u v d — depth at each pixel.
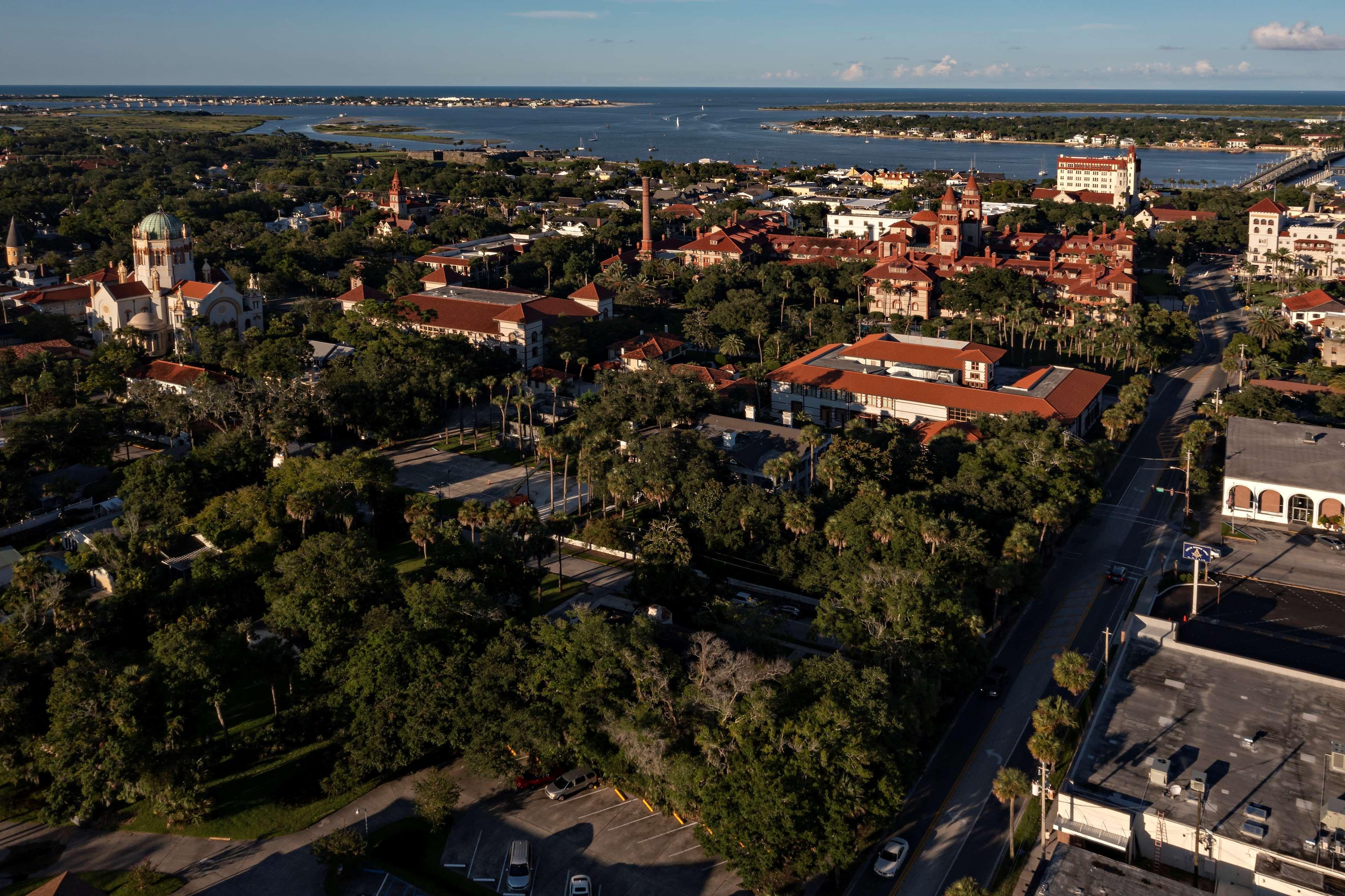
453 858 108.06
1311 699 123.06
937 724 130.25
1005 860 107.38
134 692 112.12
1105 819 105.94
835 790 104.06
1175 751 114.44
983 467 183.50
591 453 192.88
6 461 194.88
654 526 160.12
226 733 122.50
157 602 139.12
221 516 171.25
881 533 154.75
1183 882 101.81
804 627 153.25
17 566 142.88
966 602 138.62
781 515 170.00
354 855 104.81
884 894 103.38
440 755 124.88
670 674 117.06
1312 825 102.25
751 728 108.44
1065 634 151.75
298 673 128.75
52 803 109.69
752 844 101.38
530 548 158.25
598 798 117.38
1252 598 163.25
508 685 118.50
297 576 136.25
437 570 152.12
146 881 104.25
